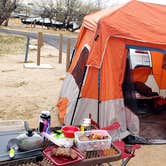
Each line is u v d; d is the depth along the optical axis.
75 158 3.02
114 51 5.12
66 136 3.42
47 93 8.37
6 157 2.88
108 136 3.39
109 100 5.09
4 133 3.29
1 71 11.11
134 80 7.20
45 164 2.97
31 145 3.01
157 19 5.33
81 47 6.28
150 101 7.27
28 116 6.54
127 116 5.39
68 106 5.80
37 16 38.62
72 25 35.84
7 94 8.12
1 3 32.06
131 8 5.33
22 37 22.72
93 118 5.20
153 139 5.50
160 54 7.24
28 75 10.61
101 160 3.08
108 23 5.07
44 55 15.73
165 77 7.34
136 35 5.10
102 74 5.10
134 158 4.80
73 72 6.27
